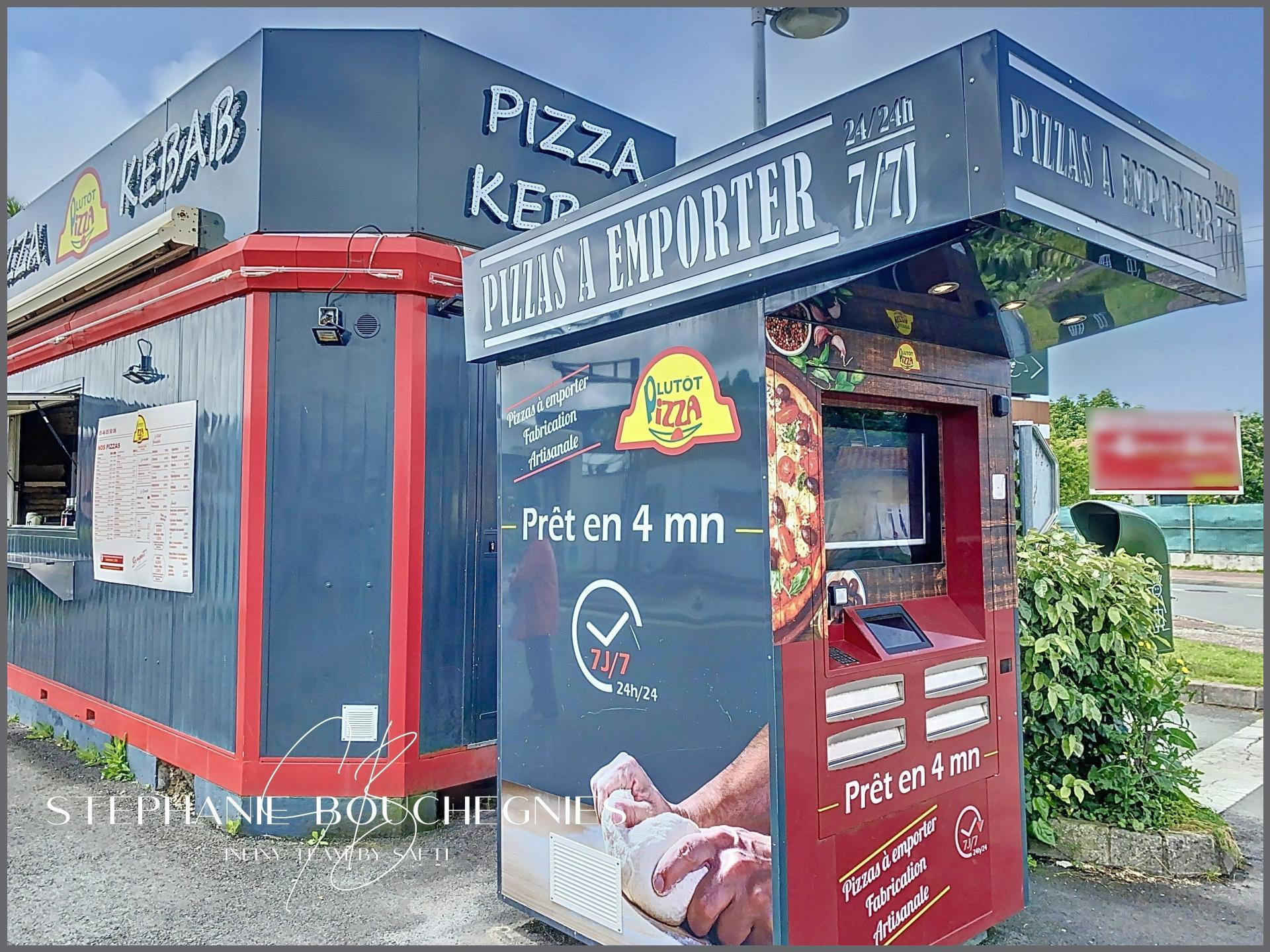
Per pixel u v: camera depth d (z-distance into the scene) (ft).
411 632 14.90
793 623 8.61
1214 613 43.09
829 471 9.75
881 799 9.21
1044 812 13.39
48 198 24.70
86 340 20.59
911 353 10.01
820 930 8.54
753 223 8.30
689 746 9.12
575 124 18.38
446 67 16.15
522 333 11.32
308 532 15.01
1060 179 6.89
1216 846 12.82
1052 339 10.60
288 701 14.88
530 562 11.34
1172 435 50.88
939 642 10.10
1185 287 8.64
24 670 23.70
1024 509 21.53
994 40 6.46
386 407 15.14
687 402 9.34
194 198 17.33
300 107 15.61
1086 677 13.75
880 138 7.19
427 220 15.71
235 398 15.43
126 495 18.78
